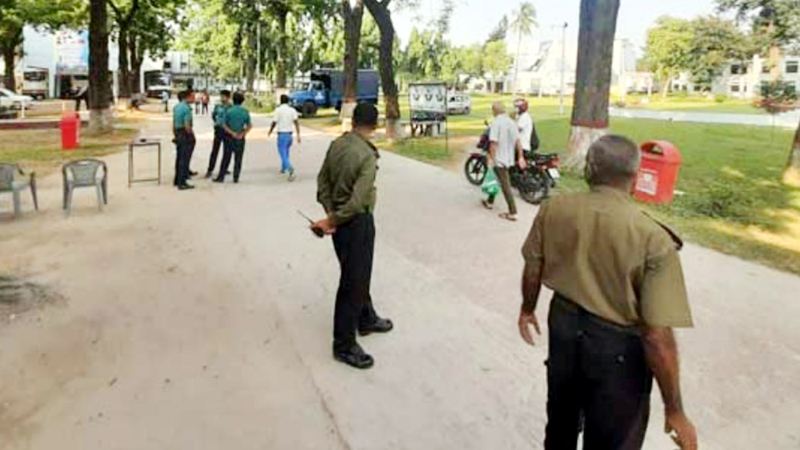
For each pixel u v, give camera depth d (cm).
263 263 749
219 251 800
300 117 4072
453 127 2970
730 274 743
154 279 685
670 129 2948
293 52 5825
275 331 547
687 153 1950
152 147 1992
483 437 387
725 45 8238
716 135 2647
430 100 2305
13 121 2820
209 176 1407
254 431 390
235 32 5959
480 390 445
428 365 484
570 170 1398
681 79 11038
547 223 278
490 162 994
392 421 404
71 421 399
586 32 1405
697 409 429
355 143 467
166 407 417
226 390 441
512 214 998
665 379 242
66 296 626
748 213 1077
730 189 1288
